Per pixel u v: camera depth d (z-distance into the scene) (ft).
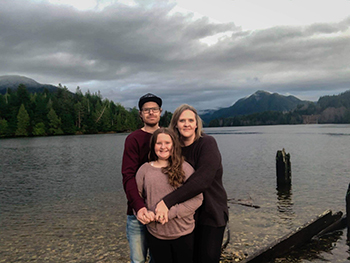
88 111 370.53
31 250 18.74
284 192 34.94
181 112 9.93
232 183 41.96
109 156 91.97
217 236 9.28
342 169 51.98
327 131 265.54
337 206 27.99
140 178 9.48
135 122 426.51
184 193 8.64
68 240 20.40
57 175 54.34
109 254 17.69
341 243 18.08
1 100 319.68
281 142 136.77
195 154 9.82
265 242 18.65
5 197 36.17
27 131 294.46
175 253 9.26
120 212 28.04
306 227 17.69
